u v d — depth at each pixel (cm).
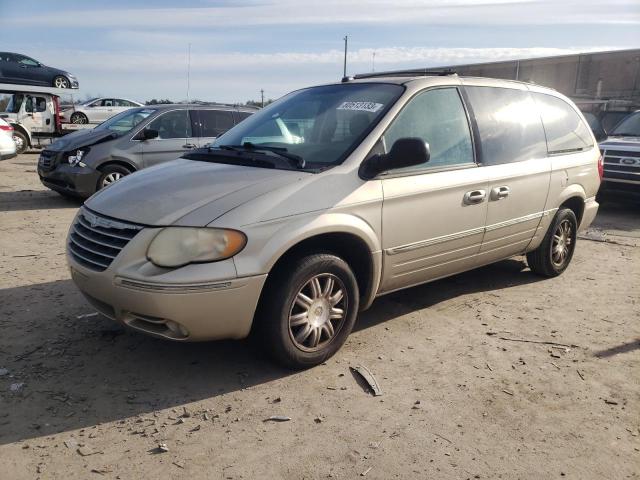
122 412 322
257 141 443
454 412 332
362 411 330
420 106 430
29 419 312
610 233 842
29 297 490
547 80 2402
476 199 453
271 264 334
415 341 427
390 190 391
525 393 356
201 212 329
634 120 1132
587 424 324
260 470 277
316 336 372
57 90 2048
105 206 363
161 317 320
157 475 271
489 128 480
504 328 457
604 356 411
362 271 400
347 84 471
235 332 339
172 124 952
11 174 1363
